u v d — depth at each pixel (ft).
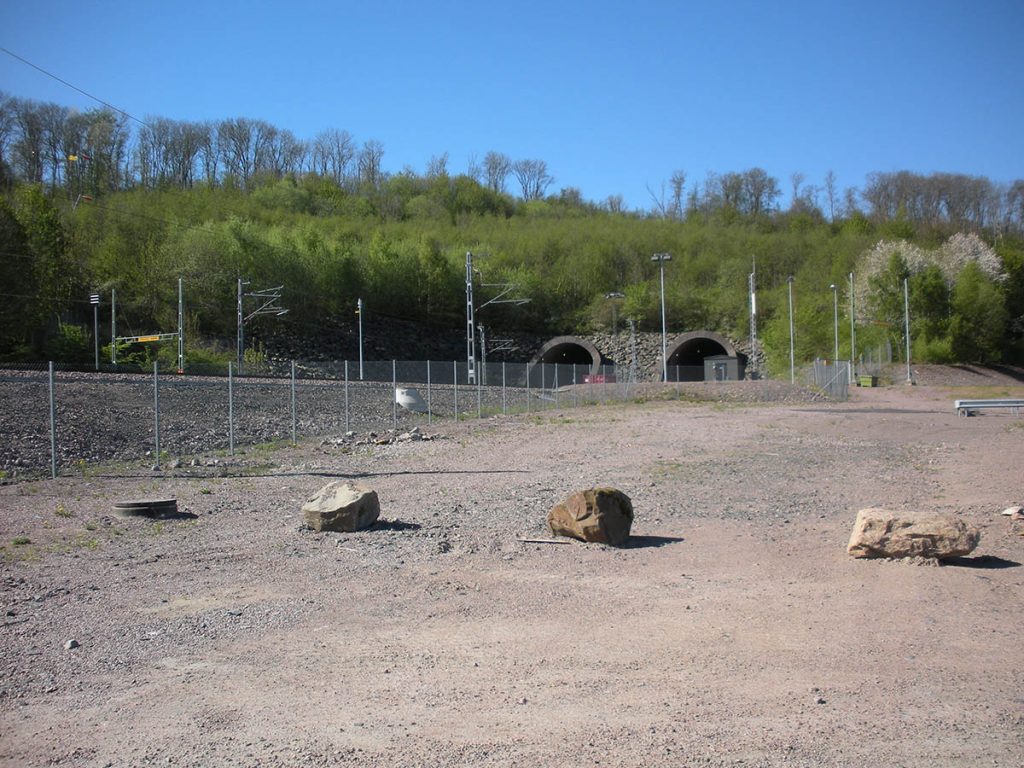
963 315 267.39
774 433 89.15
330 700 16.98
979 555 30.09
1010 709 16.28
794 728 15.44
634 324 321.73
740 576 27.73
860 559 29.68
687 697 17.03
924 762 14.02
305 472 57.26
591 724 15.70
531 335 329.72
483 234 407.85
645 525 37.42
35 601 24.58
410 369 229.45
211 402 86.69
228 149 390.21
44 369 115.34
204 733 15.38
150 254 222.07
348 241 313.53
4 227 165.99
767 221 473.26
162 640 20.98
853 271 311.47
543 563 29.78
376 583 26.96
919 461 62.13
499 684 17.85
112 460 59.77
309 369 198.59
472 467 60.75
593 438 85.10
